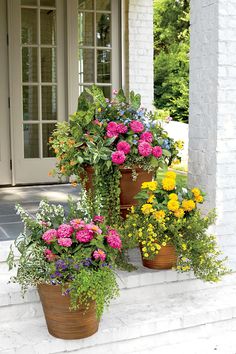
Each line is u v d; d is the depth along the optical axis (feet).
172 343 11.11
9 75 21.06
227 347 11.07
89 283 9.46
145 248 11.94
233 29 12.62
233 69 12.73
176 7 53.52
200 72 13.21
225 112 12.75
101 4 21.80
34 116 21.67
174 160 13.94
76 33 21.57
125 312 11.45
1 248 12.49
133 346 10.73
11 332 10.42
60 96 21.86
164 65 52.80
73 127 13.23
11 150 21.36
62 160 13.53
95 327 10.36
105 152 12.69
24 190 20.76
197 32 13.21
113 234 10.29
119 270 12.32
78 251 9.82
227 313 11.75
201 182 13.37
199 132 13.37
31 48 21.33
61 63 21.76
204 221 12.12
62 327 10.03
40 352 9.89
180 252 12.01
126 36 22.00
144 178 13.30
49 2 21.33
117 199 12.90
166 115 14.01
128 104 13.89
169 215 12.14
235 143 12.96
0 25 20.86
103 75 22.24
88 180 13.38
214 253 12.33
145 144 12.74
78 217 10.59
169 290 12.50
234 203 13.12
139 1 21.83
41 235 10.16
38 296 11.16
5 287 11.16
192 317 11.32
